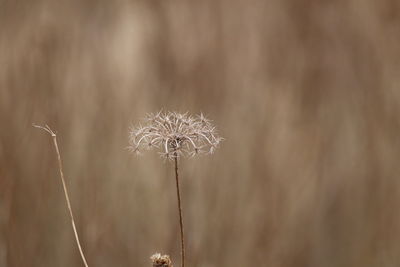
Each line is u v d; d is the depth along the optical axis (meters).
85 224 1.78
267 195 2.07
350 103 2.48
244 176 2.08
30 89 1.85
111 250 1.81
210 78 2.28
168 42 2.29
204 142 1.12
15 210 1.69
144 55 2.26
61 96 1.91
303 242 2.13
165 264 1.15
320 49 2.52
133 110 2.04
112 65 2.15
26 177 1.74
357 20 2.57
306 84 2.43
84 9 2.25
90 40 2.19
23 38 1.93
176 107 2.18
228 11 2.46
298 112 2.37
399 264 2.18
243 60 2.38
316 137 2.32
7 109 1.79
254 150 2.14
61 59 1.96
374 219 2.28
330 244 2.21
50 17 2.05
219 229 1.92
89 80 2.04
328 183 2.29
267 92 2.35
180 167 2.02
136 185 1.93
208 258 1.88
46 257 1.70
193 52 2.31
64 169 1.84
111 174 1.90
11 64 1.86
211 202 1.96
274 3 2.55
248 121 2.23
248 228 1.99
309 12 2.54
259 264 1.96
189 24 2.37
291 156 2.22
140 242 1.85
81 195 1.81
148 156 2.01
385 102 2.48
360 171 2.35
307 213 2.20
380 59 2.54
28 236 1.68
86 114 1.95
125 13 2.35
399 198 2.32
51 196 1.77
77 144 1.90
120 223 1.85
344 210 2.28
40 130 1.83
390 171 2.35
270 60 2.43
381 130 2.42
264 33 2.47
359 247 2.22
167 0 2.39
